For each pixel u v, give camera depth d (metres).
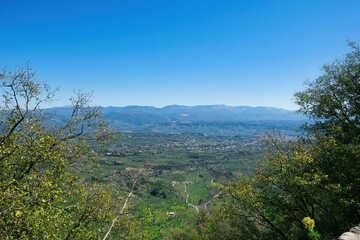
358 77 25.97
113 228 23.22
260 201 22.64
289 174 21.22
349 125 25.14
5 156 16.39
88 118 21.97
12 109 18.48
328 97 26.86
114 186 23.44
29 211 13.82
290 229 23.86
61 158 19.70
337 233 21.09
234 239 27.48
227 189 24.61
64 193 19.92
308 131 27.69
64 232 19.53
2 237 12.94
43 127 20.02
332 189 19.92
